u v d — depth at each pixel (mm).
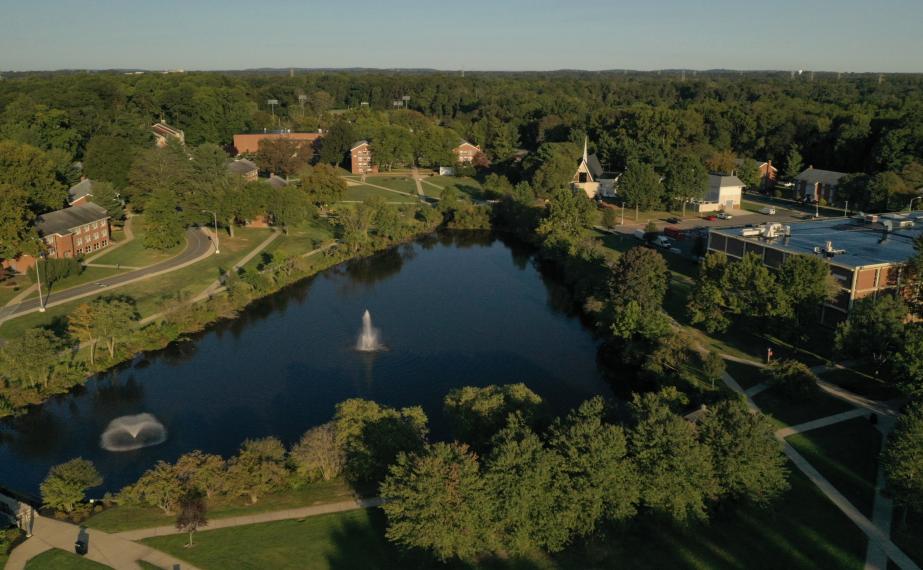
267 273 125062
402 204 188875
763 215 173625
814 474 62281
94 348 92812
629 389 85375
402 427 61656
